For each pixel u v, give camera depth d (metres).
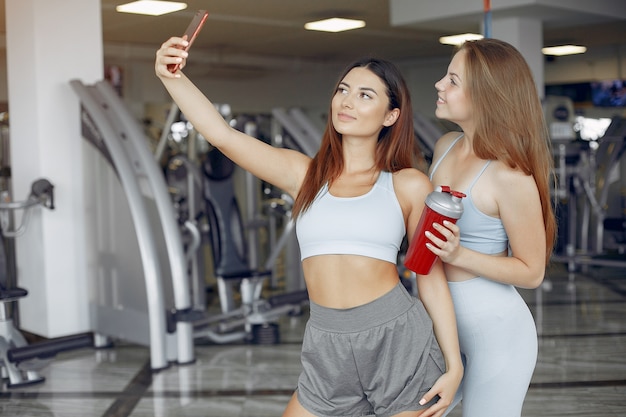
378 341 1.67
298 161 1.84
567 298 6.20
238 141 1.79
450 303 1.75
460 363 1.74
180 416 3.52
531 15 6.86
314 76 12.86
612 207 8.51
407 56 12.36
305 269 1.76
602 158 7.64
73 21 4.84
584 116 11.09
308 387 1.75
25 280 4.96
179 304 4.30
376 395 1.72
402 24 7.24
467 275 1.81
